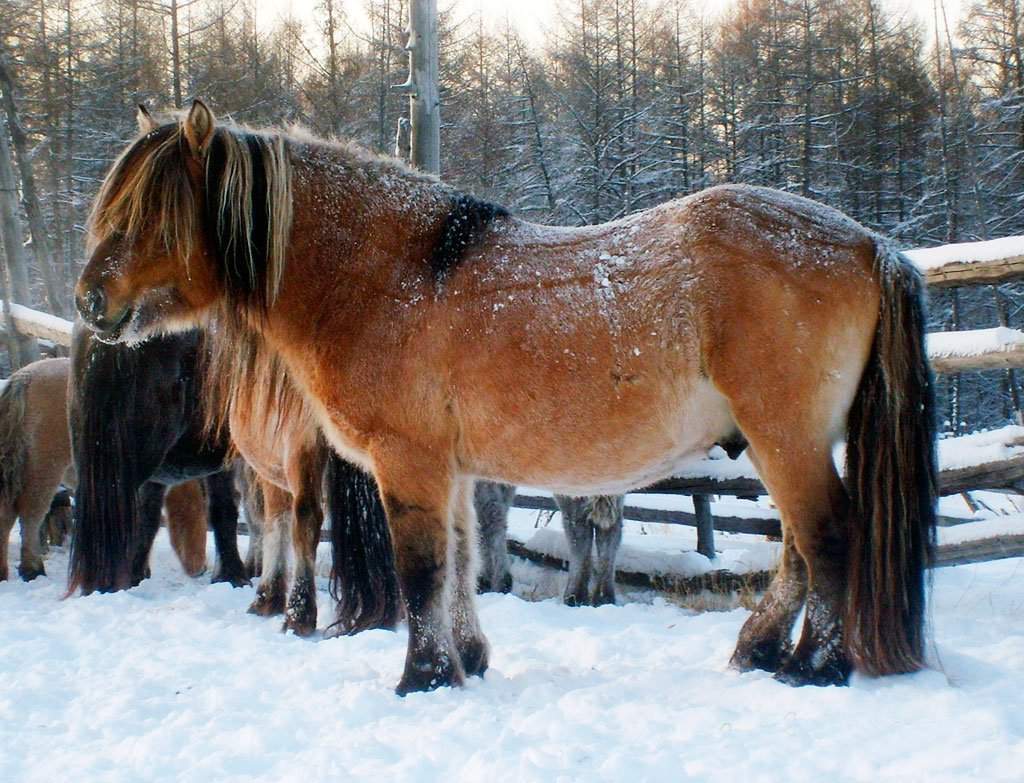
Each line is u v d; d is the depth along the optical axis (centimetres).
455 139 2438
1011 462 612
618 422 393
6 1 1902
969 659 418
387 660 481
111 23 2547
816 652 389
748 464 711
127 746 348
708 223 393
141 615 616
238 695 406
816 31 3061
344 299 427
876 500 379
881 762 296
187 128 425
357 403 421
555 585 821
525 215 2531
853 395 391
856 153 2897
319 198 441
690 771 296
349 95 2356
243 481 826
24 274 1544
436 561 416
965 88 2961
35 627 577
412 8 946
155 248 431
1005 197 2720
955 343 630
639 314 388
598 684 418
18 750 349
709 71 3164
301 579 605
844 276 384
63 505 1067
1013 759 284
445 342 409
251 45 2559
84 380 722
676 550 834
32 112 2308
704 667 444
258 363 491
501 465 418
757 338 378
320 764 317
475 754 318
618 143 2586
